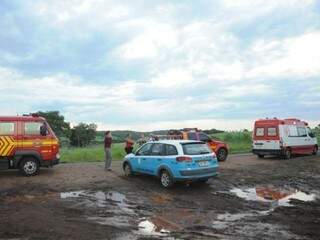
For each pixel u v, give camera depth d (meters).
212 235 9.80
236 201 14.09
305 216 12.05
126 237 9.42
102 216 11.55
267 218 11.70
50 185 16.08
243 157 28.52
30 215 11.32
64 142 54.66
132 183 16.78
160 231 10.09
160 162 16.11
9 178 17.59
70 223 10.60
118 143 36.62
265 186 17.20
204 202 13.73
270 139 26.91
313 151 29.94
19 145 17.83
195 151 15.67
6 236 9.27
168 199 14.12
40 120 18.39
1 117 17.72
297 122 28.66
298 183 17.97
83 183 16.64
